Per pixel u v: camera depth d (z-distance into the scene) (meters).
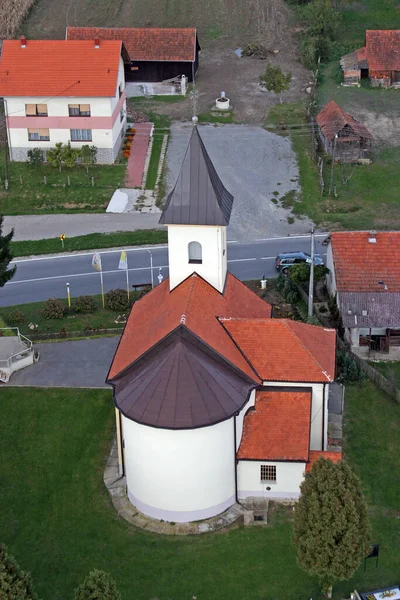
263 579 45.19
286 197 91.25
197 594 44.31
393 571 45.69
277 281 74.56
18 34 137.62
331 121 99.00
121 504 50.47
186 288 51.84
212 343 48.84
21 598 36.69
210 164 52.00
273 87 115.12
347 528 40.75
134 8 149.38
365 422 57.50
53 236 84.38
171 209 51.50
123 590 44.62
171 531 48.28
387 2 146.12
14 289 75.56
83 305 71.12
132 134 104.44
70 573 45.94
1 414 57.88
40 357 64.19
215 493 48.53
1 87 95.94
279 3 151.12
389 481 52.25
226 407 46.62
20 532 48.84
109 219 87.38
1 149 101.88
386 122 108.19
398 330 65.62
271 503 50.09
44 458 54.41
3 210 89.62
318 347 52.91
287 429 49.50
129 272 77.62
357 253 67.56
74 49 98.44
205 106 113.19
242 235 84.31
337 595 44.22
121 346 54.38
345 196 91.19
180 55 118.00
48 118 96.62
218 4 150.62
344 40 134.38
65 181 94.56
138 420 45.88
